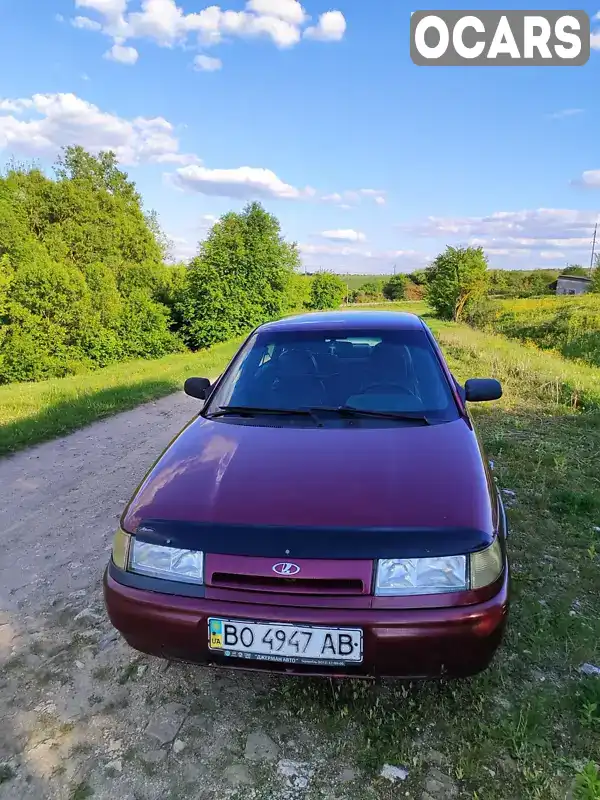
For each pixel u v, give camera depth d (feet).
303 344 10.74
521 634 8.04
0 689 7.17
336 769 5.85
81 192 93.30
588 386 28.25
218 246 75.15
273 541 5.92
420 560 5.79
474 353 43.78
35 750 6.19
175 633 6.08
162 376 35.65
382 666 5.79
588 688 6.77
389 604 5.72
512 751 5.97
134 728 6.48
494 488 7.38
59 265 57.47
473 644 5.74
